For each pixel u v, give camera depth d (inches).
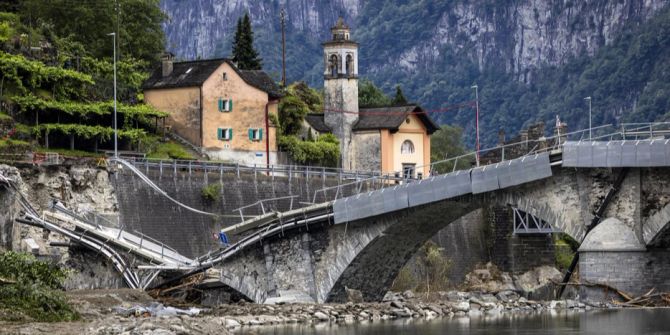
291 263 4222.4
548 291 5753.0
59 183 4670.3
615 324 3649.1
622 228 4116.6
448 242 5767.7
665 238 4099.4
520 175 4131.4
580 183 4138.8
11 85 5305.1
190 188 5039.4
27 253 3764.8
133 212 4810.5
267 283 4205.2
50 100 5398.6
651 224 4087.1
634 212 4106.8
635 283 4126.5
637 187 4089.6
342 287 4347.9
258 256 4212.6
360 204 4197.8
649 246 4101.9
